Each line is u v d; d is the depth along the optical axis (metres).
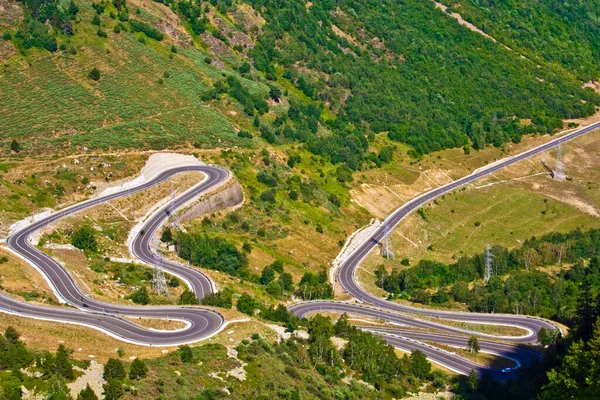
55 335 188.38
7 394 153.00
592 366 163.88
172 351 186.25
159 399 163.62
